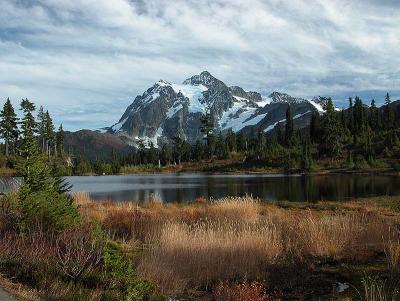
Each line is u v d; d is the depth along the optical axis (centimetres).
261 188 5256
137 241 1390
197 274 1016
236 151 15838
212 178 8444
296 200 3659
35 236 1126
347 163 10094
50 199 1245
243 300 811
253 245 1114
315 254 1145
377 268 1002
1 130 10025
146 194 4625
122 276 880
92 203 2647
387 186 5059
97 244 1051
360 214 2014
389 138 11850
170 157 15675
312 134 14975
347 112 17375
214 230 1338
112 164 13475
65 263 942
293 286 929
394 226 1402
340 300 796
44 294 791
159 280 977
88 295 799
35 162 1263
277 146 13675
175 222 1588
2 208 1362
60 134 13862
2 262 965
